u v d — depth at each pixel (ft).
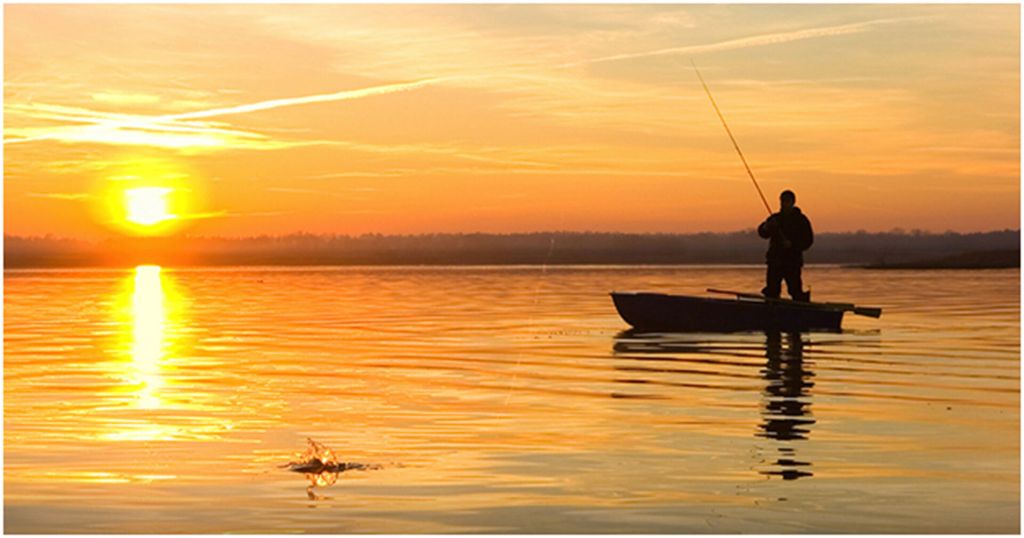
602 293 121.49
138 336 67.87
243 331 71.31
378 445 31.86
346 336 66.90
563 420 35.96
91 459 29.94
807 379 45.85
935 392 42.01
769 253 72.28
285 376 47.47
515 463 29.32
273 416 37.04
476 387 43.80
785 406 38.70
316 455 30.37
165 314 89.20
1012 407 38.40
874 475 27.86
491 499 25.50
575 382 45.11
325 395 41.81
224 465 29.14
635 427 34.65
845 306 70.13
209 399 40.93
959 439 32.53
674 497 25.67
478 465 29.12
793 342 62.18
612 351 57.36
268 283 158.30
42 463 29.37
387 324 76.43
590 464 29.17
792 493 26.00
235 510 24.52
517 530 23.09
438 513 24.30
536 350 57.93
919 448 31.22
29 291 134.62
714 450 30.96
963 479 27.40
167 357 55.26
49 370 50.01
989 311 88.22
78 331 72.08
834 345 60.34
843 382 44.91
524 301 104.99
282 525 23.40
